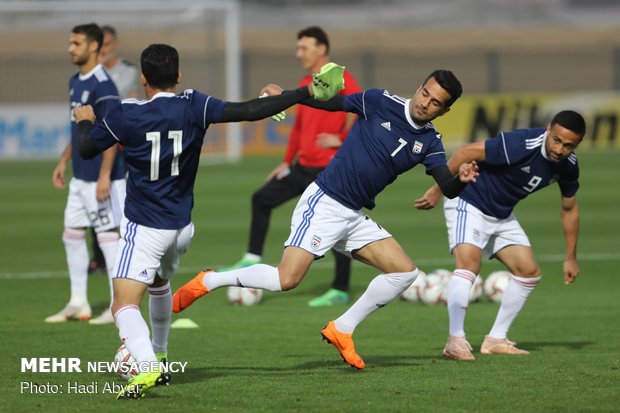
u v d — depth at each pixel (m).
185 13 101.19
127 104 21.53
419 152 23.97
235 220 59.78
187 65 112.25
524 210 63.59
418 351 28.05
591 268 44.19
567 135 25.52
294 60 140.25
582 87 136.88
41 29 101.69
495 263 46.06
